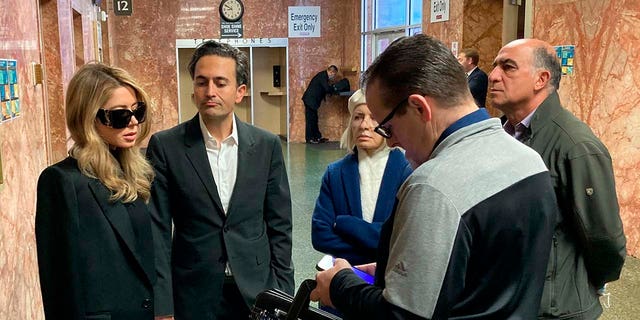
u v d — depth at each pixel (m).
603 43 3.92
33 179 2.90
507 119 1.92
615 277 1.67
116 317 1.50
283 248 2.00
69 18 4.99
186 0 10.02
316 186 6.45
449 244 0.93
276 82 11.27
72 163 1.49
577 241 1.66
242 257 1.87
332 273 1.13
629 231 3.85
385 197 1.80
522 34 5.77
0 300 2.05
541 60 1.75
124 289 1.52
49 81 4.42
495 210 0.95
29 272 2.65
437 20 6.99
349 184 1.86
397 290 0.95
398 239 0.98
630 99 3.74
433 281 0.92
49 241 1.43
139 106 1.58
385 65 1.07
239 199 1.88
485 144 1.02
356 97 1.85
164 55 10.06
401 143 1.12
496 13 6.30
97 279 1.47
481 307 0.98
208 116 1.85
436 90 1.02
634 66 3.69
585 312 1.66
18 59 2.64
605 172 1.60
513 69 1.78
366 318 1.01
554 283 1.64
